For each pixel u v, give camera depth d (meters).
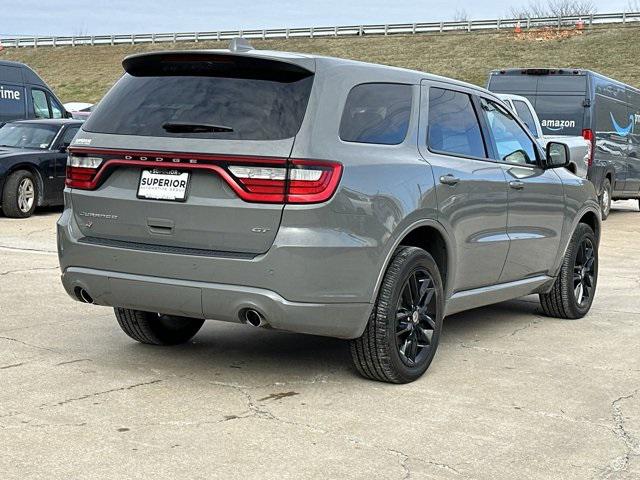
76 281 5.13
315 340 6.25
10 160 13.65
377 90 5.20
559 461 4.05
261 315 4.65
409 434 4.33
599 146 15.73
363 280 4.82
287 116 4.69
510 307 7.84
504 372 5.55
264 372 5.37
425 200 5.21
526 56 62.91
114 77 67.56
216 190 4.70
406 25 70.94
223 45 69.25
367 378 5.26
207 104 4.85
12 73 19.00
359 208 4.76
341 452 4.05
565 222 7.04
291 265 4.57
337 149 4.74
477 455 4.08
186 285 4.74
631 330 6.97
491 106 6.36
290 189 4.57
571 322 7.25
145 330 5.75
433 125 5.59
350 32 71.06
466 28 69.44
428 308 5.38
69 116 20.38
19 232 12.14
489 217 5.94
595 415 4.74
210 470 3.78
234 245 4.68
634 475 3.90
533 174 6.60
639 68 57.28
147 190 4.87
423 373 5.34
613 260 11.27
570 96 15.37
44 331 6.29
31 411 4.49
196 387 5.01
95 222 5.05
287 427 4.37
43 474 3.68
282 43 69.94
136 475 3.70
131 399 4.75
